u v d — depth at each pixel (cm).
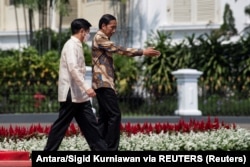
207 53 3909
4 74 3766
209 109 3659
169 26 4472
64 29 4600
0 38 4728
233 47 3950
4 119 3538
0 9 4759
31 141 1745
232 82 3809
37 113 3647
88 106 1468
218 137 1705
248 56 3897
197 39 4044
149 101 3759
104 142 1475
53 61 3875
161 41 3988
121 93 3788
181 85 3541
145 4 4500
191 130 1888
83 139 1767
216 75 3825
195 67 3897
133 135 1795
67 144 1678
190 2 4503
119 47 1530
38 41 4259
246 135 1758
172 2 4519
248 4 4275
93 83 1546
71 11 4431
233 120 3538
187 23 4503
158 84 3816
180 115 3522
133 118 3441
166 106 3703
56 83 3756
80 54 1445
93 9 4597
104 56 1540
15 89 3712
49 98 3716
